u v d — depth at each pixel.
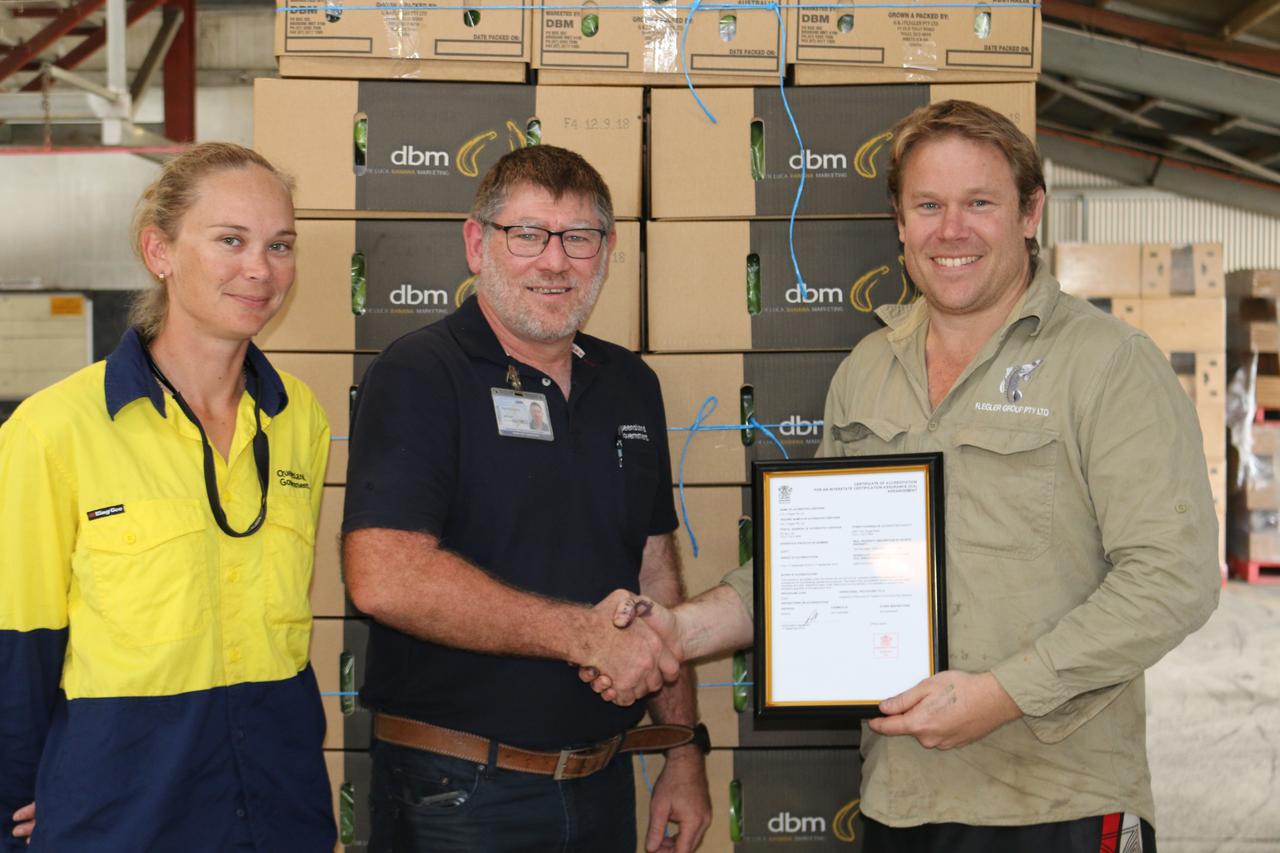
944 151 1.42
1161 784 3.44
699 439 1.88
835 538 1.48
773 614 1.48
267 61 7.76
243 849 1.29
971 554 1.42
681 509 1.88
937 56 1.81
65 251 4.07
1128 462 1.32
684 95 1.85
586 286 1.54
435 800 1.48
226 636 1.31
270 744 1.33
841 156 1.84
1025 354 1.42
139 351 1.29
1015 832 1.40
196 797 1.27
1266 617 5.54
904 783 1.46
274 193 1.33
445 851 1.47
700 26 1.82
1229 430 6.61
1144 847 1.40
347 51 1.80
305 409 1.48
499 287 1.53
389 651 1.55
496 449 1.51
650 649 1.49
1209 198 9.77
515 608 1.43
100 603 1.24
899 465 1.46
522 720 1.49
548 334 1.53
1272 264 10.16
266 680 1.33
